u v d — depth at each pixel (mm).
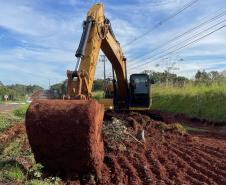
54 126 9695
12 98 107000
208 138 19531
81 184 9961
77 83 12000
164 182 10156
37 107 10023
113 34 17625
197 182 10234
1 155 11938
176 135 18047
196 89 39781
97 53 14219
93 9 14703
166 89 48188
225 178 10773
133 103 24578
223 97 32219
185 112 35094
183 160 12625
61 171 10297
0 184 8461
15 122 23469
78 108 9766
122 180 10219
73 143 9750
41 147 9984
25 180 9141
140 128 17844
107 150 12820
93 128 9688
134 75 24875
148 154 12836
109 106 23719
